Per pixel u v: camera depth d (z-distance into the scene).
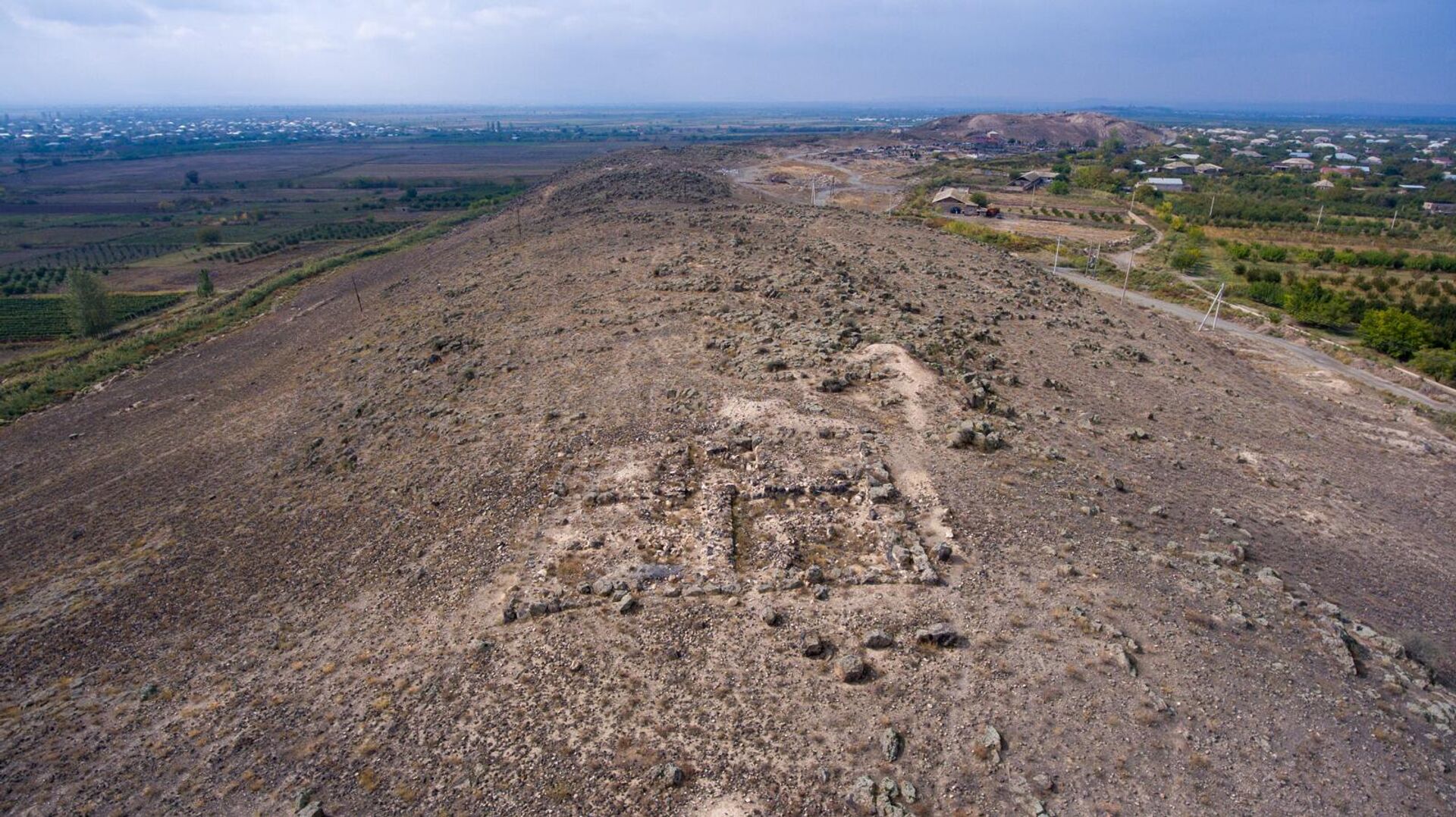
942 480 32.41
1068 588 26.12
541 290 68.44
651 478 32.91
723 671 22.98
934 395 40.59
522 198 163.38
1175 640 24.08
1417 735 21.72
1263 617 26.20
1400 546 36.12
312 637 27.80
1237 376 62.19
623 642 24.28
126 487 46.41
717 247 75.31
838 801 18.98
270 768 21.88
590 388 43.78
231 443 51.00
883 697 21.78
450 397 47.88
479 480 35.47
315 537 35.31
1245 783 19.52
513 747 21.22
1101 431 43.22
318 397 56.53
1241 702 21.95
